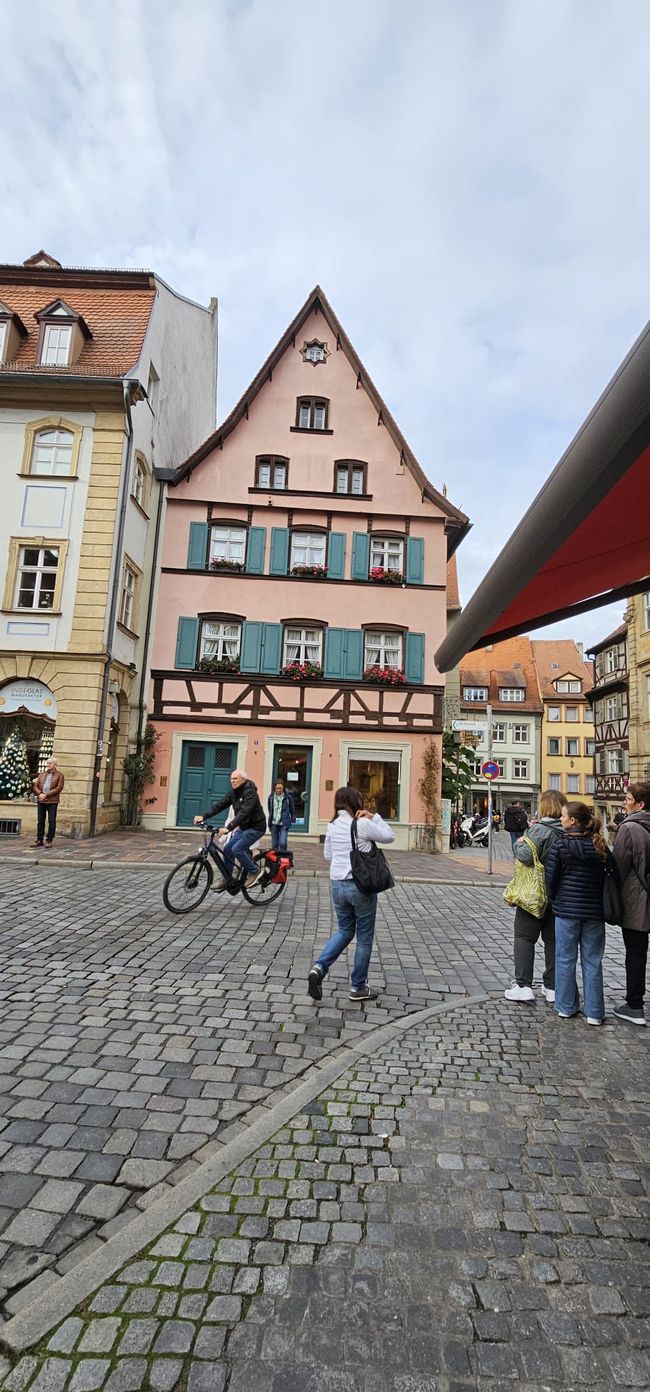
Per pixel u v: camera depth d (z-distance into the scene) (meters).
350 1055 4.12
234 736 18.03
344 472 19.70
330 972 5.89
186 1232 2.49
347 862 5.06
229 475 19.11
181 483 18.97
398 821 18.14
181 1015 4.67
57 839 14.35
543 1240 2.53
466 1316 2.14
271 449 19.36
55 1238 2.47
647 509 2.80
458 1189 2.83
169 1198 2.68
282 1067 3.96
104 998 4.91
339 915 5.16
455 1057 4.18
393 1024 4.67
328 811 17.94
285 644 18.70
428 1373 1.93
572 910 4.90
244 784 8.41
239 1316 2.11
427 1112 3.48
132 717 17.83
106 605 15.60
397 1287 2.26
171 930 7.00
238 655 18.44
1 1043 4.07
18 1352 1.97
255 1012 4.80
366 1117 3.40
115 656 16.23
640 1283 2.32
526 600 4.04
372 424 19.78
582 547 3.21
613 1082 3.90
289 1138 3.17
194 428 23.81
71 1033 4.27
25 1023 4.39
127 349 17.56
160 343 19.62
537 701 53.78
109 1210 2.64
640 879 4.82
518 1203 2.75
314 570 18.77
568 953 4.95
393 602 19.00
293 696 18.30
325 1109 3.47
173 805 17.67
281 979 5.58
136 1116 3.33
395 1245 2.47
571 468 1.99
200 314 23.95
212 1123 3.30
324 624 18.62
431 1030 4.61
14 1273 2.29
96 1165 2.92
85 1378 1.89
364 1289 2.24
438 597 19.14
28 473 16.03
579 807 4.96
